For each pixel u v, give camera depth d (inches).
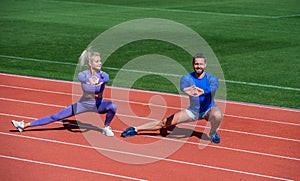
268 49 674.8
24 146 322.0
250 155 320.2
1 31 767.1
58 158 305.3
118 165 298.0
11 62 575.5
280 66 581.6
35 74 521.7
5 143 326.0
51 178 277.9
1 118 377.1
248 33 791.1
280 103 441.1
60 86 476.1
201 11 1024.2
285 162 311.0
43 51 636.7
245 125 378.3
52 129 354.6
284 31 815.1
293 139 351.3
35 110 399.9
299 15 987.3
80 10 1013.8
